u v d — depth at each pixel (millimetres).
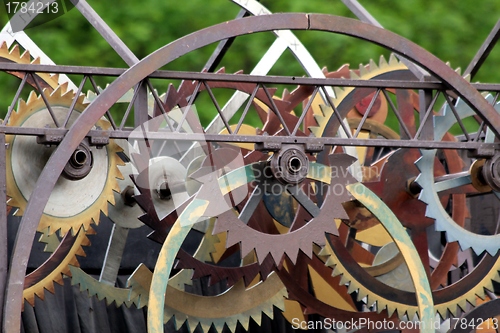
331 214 9555
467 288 10773
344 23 9461
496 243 10445
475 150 9961
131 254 11039
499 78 20188
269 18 9227
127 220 10211
